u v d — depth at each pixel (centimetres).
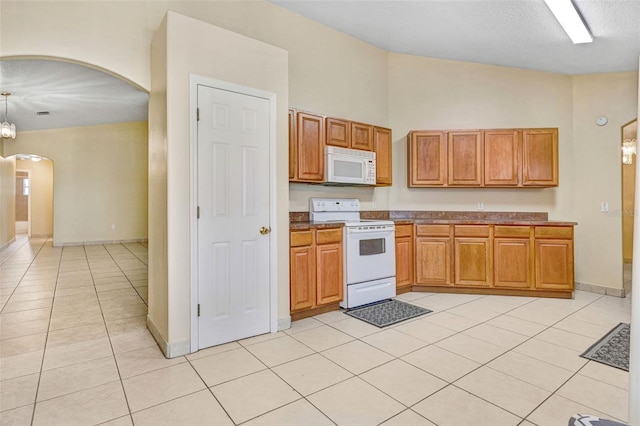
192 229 252
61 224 775
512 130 419
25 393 199
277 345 265
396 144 477
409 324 310
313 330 296
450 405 187
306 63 401
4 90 498
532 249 390
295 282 313
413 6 347
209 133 261
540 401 190
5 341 273
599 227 419
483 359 240
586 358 242
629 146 551
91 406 187
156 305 276
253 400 192
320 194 411
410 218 469
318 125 367
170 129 243
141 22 291
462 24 361
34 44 251
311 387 205
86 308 355
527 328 299
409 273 412
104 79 455
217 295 265
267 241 292
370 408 184
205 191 259
